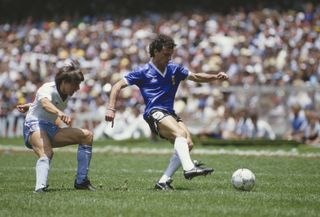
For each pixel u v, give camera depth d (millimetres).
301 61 97500
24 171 46344
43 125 33344
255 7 130750
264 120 81062
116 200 29047
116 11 145125
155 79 33938
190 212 26062
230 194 31234
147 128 87062
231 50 107688
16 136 98625
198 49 109875
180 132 32844
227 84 91688
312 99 80125
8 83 115875
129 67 108125
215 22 119562
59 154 65562
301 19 112625
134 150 71188
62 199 29359
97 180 39250
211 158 59188
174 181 38438
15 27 145250
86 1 148375
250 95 83125
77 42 124938
